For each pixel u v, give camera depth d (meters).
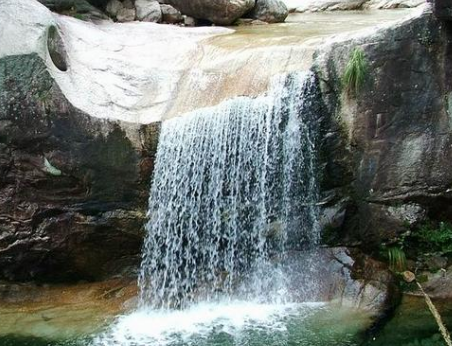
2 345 6.21
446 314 6.39
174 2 11.32
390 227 7.02
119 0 10.81
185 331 6.39
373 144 6.92
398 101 6.82
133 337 6.30
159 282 7.30
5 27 6.80
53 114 6.83
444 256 7.01
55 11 9.41
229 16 11.09
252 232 7.26
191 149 7.21
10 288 7.19
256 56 7.65
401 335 6.04
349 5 15.71
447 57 6.70
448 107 6.79
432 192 6.91
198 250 7.33
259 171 7.18
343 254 7.12
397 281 6.86
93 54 7.86
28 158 6.86
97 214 7.15
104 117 7.04
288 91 7.12
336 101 7.01
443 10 6.38
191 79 7.80
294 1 16.08
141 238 7.32
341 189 7.17
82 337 6.32
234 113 7.13
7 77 6.70
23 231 6.99
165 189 7.26
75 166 6.94
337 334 6.11
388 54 6.77
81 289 7.32
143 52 8.34
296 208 7.21
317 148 7.10
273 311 6.66
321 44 7.37
